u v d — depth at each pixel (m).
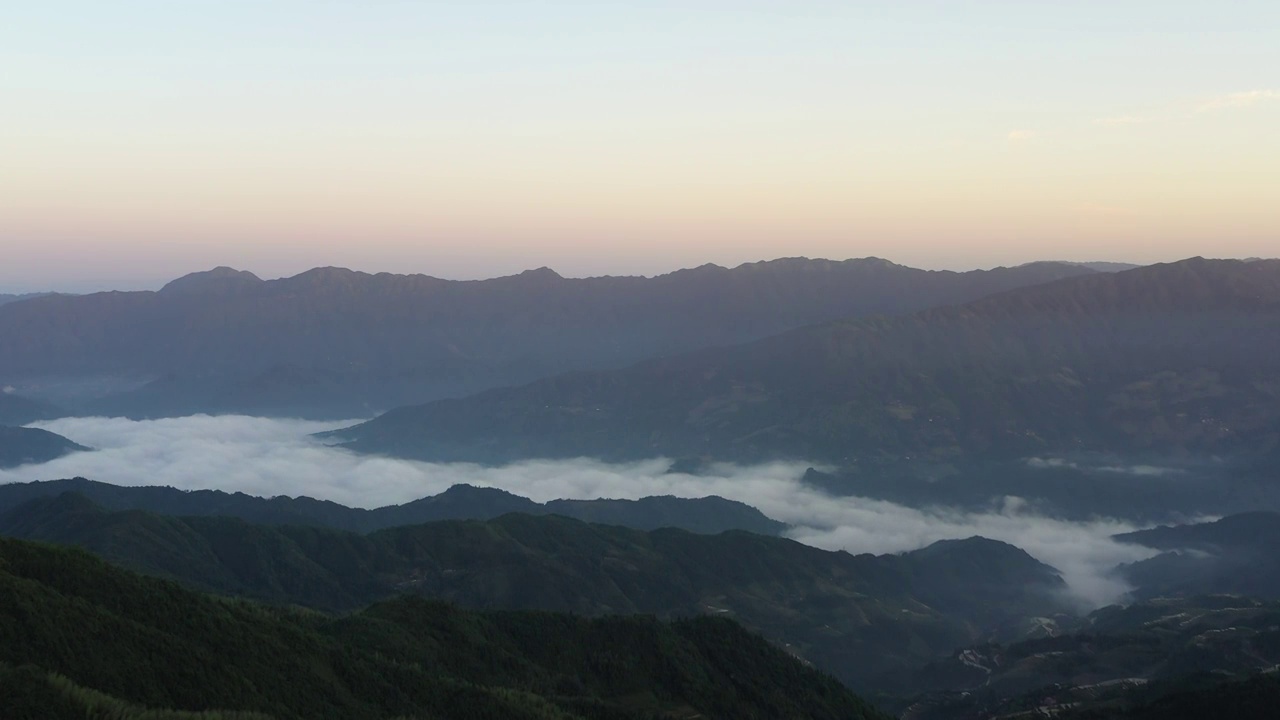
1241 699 153.88
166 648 108.06
